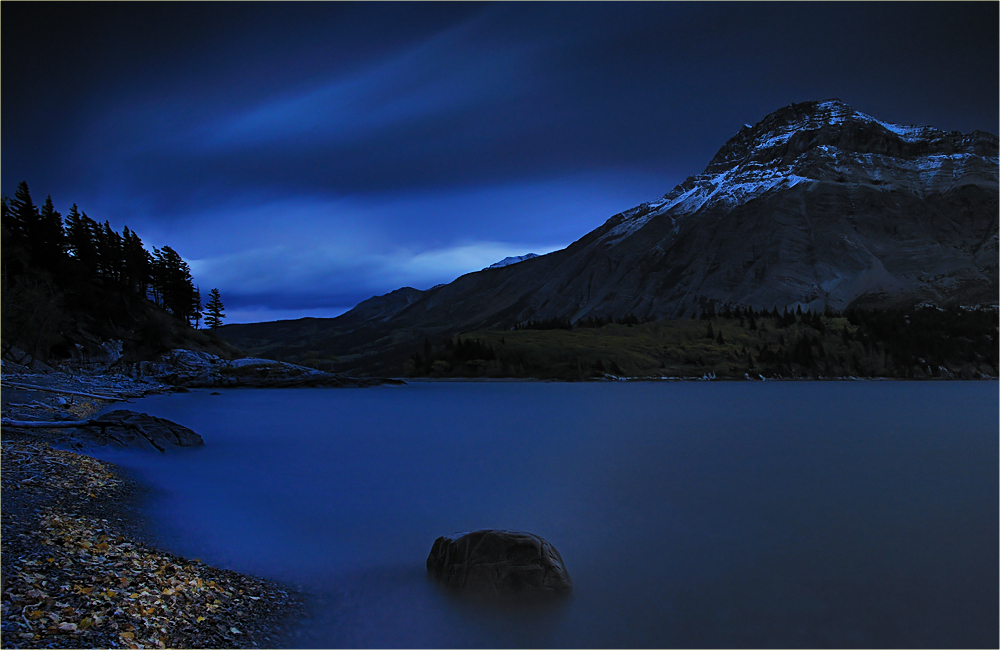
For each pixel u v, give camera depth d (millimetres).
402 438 48562
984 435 51125
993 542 18500
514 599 13047
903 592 14266
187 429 36656
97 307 131375
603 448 42156
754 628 12273
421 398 117312
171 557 14336
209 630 10656
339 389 142500
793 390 162125
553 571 13609
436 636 11359
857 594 14117
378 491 25859
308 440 45906
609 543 18266
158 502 20750
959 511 22719
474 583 13273
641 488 27141
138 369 123500
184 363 134250
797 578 15227
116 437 32406
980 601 13781
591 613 12734
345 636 11250
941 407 91125
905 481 29031
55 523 15047
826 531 19750
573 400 113500
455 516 21406
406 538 18188
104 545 13898
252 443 43094
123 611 10328
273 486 26062
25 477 20047
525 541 13836
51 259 129250
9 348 91625
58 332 109500
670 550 17453
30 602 10000
